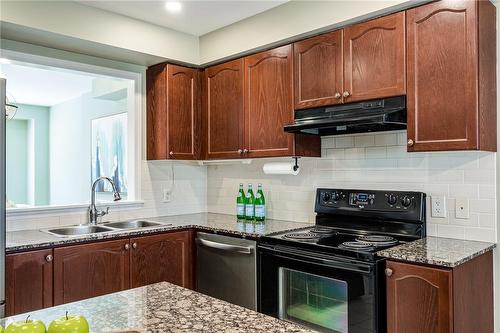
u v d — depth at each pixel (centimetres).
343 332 196
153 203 335
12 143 718
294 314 220
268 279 234
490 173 210
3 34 246
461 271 174
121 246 255
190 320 107
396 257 182
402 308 180
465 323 177
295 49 264
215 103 318
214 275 273
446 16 199
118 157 508
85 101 595
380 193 245
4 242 189
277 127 275
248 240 251
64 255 231
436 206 228
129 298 126
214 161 334
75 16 253
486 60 198
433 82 202
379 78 222
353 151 266
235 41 295
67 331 83
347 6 231
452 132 196
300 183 297
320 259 206
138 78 325
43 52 274
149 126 327
